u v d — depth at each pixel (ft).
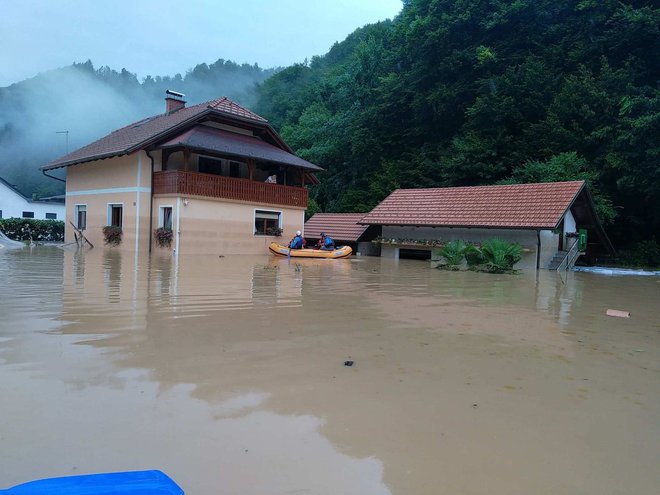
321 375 13.48
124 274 37.78
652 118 77.66
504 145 107.04
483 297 31.81
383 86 136.05
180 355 14.83
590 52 102.99
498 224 70.79
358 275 45.34
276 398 11.65
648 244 85.81
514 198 76.23
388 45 146.41
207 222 74.33
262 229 83.97
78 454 8.63
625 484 8.46
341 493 7.80
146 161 74.28
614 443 10.00
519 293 35.12
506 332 20.29
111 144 83.76
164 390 11.83
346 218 101.81
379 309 25.00
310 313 22.94
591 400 12.40
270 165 88.53
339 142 149.28
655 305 31.48
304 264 58.23
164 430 9.70
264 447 9.20
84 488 6.41
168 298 25.73
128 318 19.97
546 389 13.09
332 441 9.57
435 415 11.04
